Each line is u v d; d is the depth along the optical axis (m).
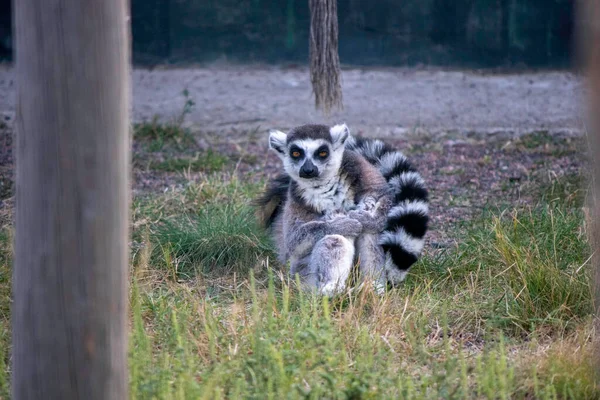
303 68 22.30
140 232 13.06
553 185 14.98
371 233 11.23
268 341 7.72
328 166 11.30
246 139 19.59
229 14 22.05
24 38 5.87
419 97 21.31
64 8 5.77
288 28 22.16
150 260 11.95
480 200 15.16
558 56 21.95
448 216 14.26
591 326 8.89
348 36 21.95
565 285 9.93
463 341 9.13
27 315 6.16
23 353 6.22
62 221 5.98
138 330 8.14
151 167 17.39
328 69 11.59
